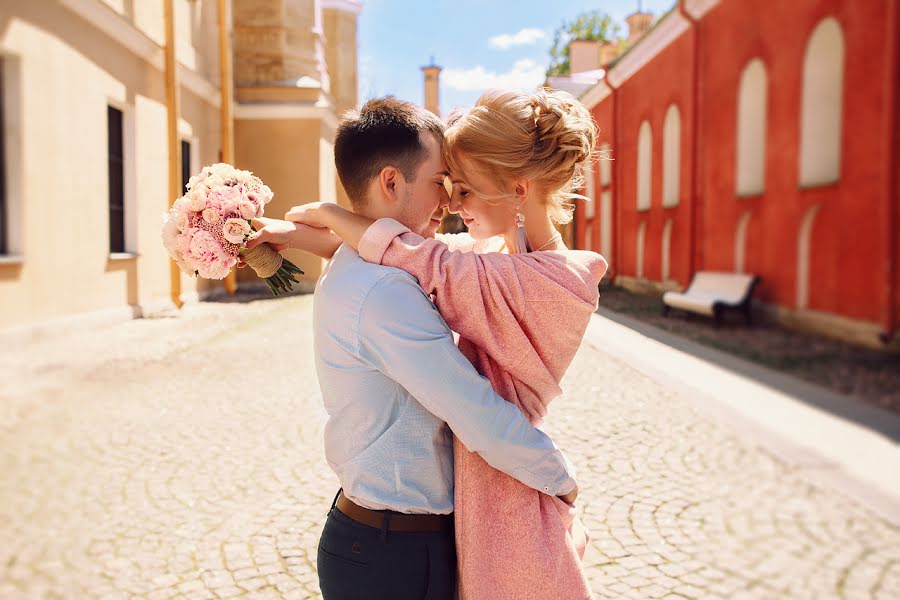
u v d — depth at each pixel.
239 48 13.57
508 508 1.16
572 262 1.14
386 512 1.15
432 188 1.21
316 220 1.25
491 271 1.11
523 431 1.11
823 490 2.84
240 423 4.38
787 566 2.49
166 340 6.26
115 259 4.59
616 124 10.62
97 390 3.61
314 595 2.42
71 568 2.34
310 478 3.55
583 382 5.38
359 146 1.17
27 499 2.62
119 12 7.52
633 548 2.77
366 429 1.14
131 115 8.20
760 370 2.85
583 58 19.97
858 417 2.50
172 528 2.84
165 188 9.13
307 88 13.61
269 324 8.65
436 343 1.07
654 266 8.38
